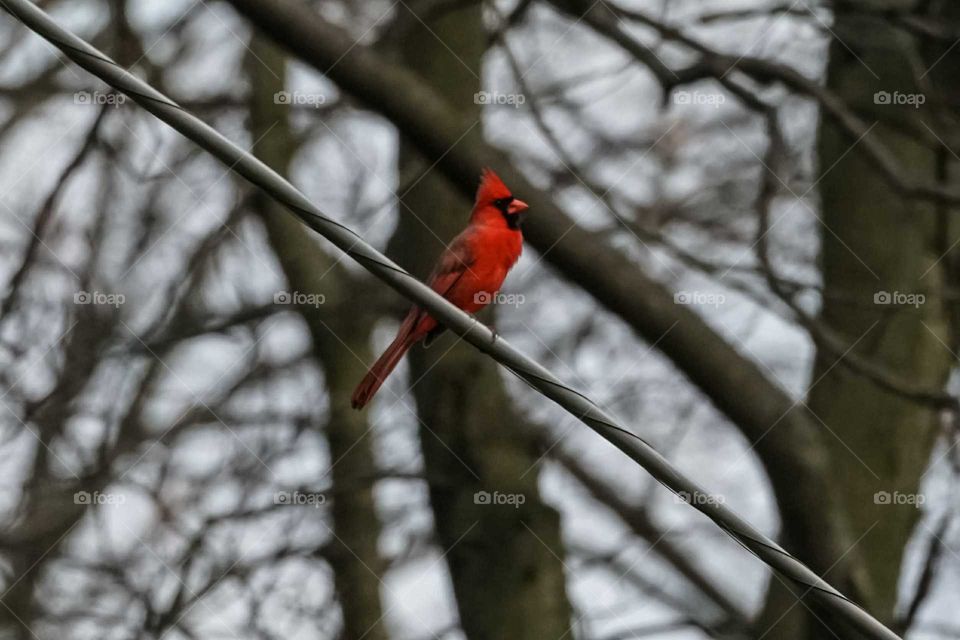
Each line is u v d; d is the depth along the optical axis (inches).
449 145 465.1
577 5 478.9
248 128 612.1
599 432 281.1
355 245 278.1
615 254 466.0
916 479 539.8
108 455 580.7
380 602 554.9
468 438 525.3
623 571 651.5
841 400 542.0
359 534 559.8
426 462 531.5
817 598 282.2
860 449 536.7
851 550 467.8
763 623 514.3
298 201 277.6
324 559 541.6
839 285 551.8
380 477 516.1
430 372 531.2
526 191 466.9
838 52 561.3
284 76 603.5
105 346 587.5
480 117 535.5
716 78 472.7
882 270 547.8
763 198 485.4
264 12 456.8
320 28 460.4
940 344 550.6
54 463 586.9
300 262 578.9
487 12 573.6
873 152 473.4
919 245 553.0
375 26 590.9
